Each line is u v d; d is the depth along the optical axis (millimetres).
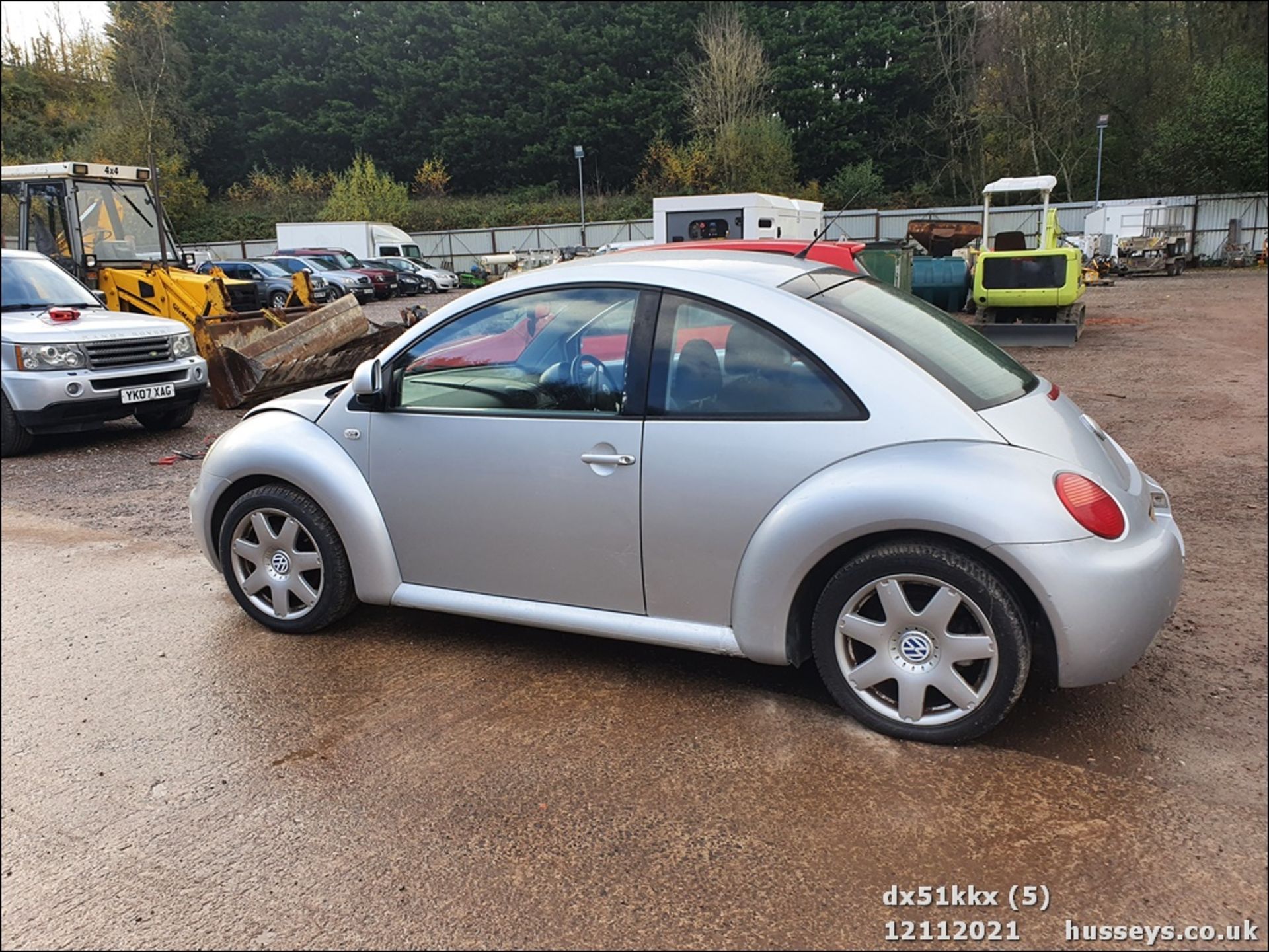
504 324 3426
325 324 10828
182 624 4160
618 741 3014
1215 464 6477
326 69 56562
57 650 3924
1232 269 31031
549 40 55094
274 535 3912
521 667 3586
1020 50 40031
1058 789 2650
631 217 47688
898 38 49156
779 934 2160
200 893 2395
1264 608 3902
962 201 46188
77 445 8766
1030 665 2816
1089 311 18594
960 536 2674
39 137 45562
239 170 56531
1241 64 30344
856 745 2922
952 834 2473
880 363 2904
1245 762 2748
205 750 3074
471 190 57000
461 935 2203
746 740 2982
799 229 21875
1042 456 2795
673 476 3061
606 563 3238
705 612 3133
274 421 3916
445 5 57250
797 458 2902
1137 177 35781
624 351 3188
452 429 3453
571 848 2494
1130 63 36594
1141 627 2711
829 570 3008
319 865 2479
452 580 3590
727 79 45688
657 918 2227
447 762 2938
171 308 11281
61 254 11312
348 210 48781
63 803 2809
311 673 3611
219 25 55188
